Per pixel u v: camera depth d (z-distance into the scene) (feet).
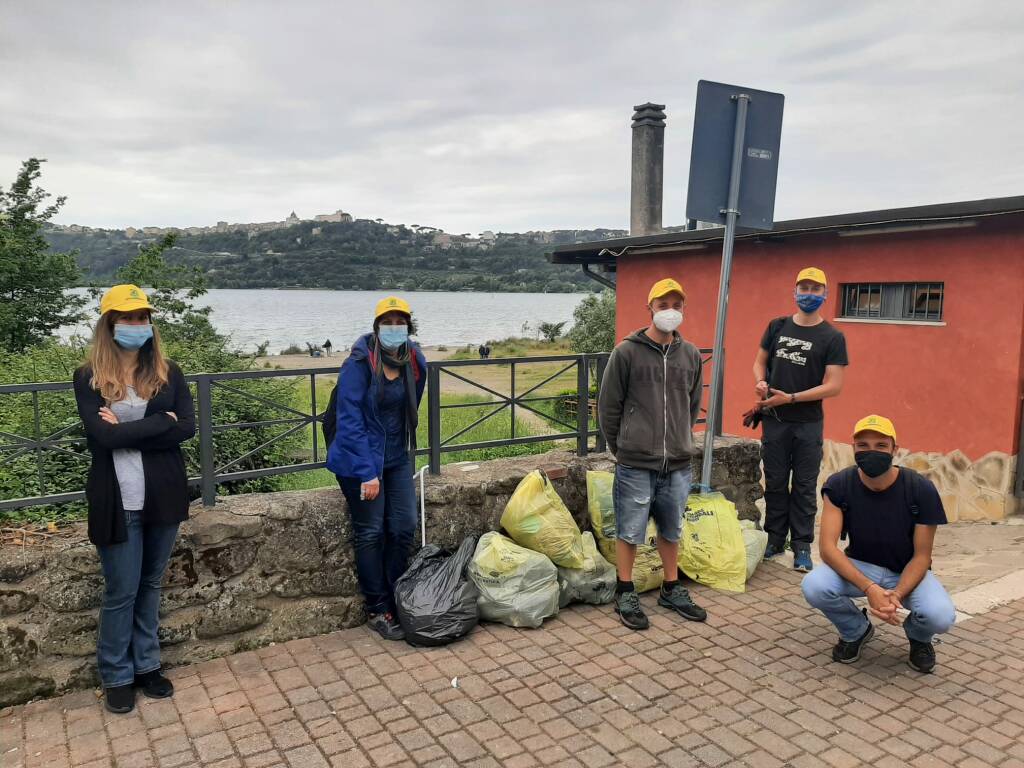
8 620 10.76
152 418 10.19
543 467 16.11
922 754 9.69
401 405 12.99
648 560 15.28
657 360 13.56
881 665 12.17
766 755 9.70
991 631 13.44
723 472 18.51
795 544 16.84
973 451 23.47
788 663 12.25
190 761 9.55
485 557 13.67
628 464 13.66
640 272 37.27
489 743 9.96
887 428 11.37
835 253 27.68
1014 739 10.02
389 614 13.38
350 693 11.26
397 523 13.47
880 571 12.10
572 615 14.19
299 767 9.43
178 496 10.64
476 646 12.85
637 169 47.24
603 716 10.64
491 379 70.79
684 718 10.59
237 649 12.58
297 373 13.60
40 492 11.85
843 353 16.02
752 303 31.24
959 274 23.63
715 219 15.17
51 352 20.62
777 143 15.29
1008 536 20.61
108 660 10.61
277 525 12.80
